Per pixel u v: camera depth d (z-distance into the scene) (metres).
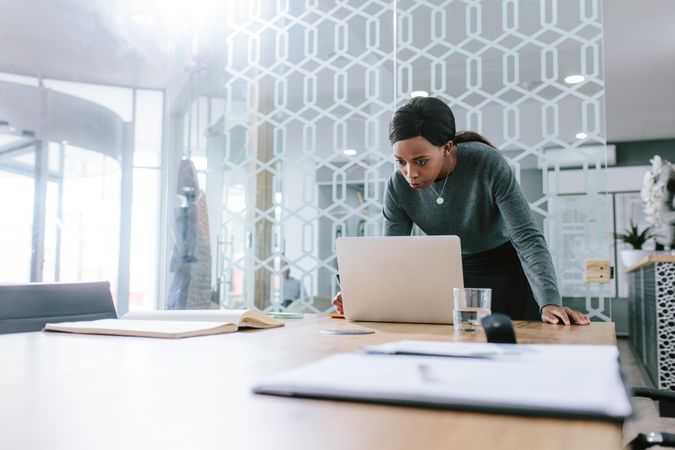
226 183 3.42
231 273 3.36
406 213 2.02
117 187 5.00
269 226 3.27
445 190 1.86
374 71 3.05
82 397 0.48
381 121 3.03
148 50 4.79
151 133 5.04
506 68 2.74
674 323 3.10
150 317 1.35
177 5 4.18
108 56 4.93
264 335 1.08
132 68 4.96
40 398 0.48
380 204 3.01
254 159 3.34
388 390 0.43
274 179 3.28
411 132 1.72
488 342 0.69
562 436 0.35
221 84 3.56
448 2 2.87
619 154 7.60
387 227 2.05
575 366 0.51
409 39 2.94
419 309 1.41
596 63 2.60
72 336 1.05
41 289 1.45
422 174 1.76
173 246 3.77
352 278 1.47
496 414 0.40
